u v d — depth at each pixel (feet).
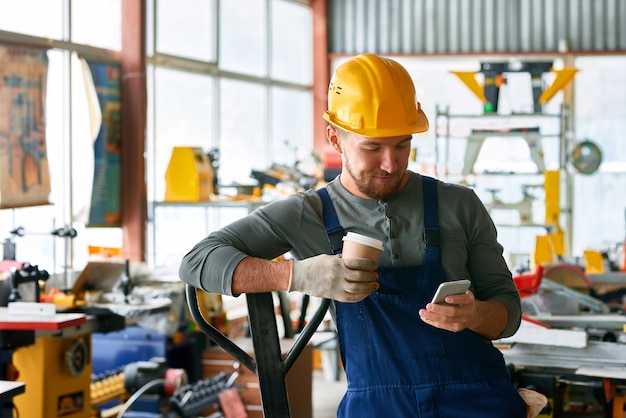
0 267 15.34
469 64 34.71
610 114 33.88
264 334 6.64
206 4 27.73
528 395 7.04
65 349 15.33
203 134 27.68
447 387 6.52
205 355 19.03
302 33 34.71
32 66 19.47
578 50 33.76
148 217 23.75
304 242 6.91
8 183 18.58
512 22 34.14
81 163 21.38
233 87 29.53
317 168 26.12
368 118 6.55
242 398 16.93
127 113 22.72
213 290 6.56
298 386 15.64
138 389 15.20
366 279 6.01
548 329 11.62
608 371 10.33
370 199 6.78
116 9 22.74
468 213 6.87
